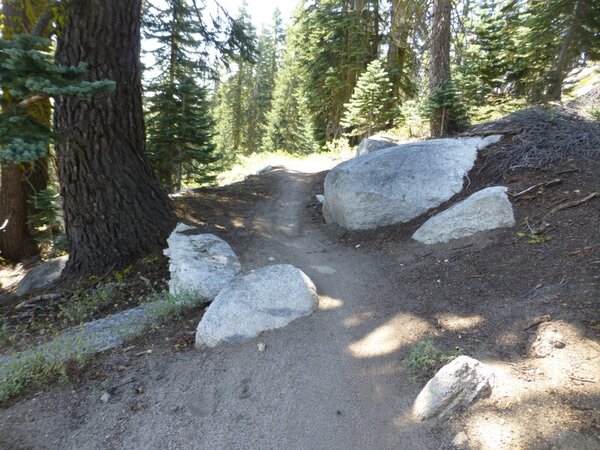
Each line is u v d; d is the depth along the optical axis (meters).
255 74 45.78
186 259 5.51
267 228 7.75
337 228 7.40
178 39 11.57
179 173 12.28
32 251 10.66
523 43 12.59
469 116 10.88
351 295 4.77
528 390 2.68
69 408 3.20
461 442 2.43
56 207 9.45
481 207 5.23
